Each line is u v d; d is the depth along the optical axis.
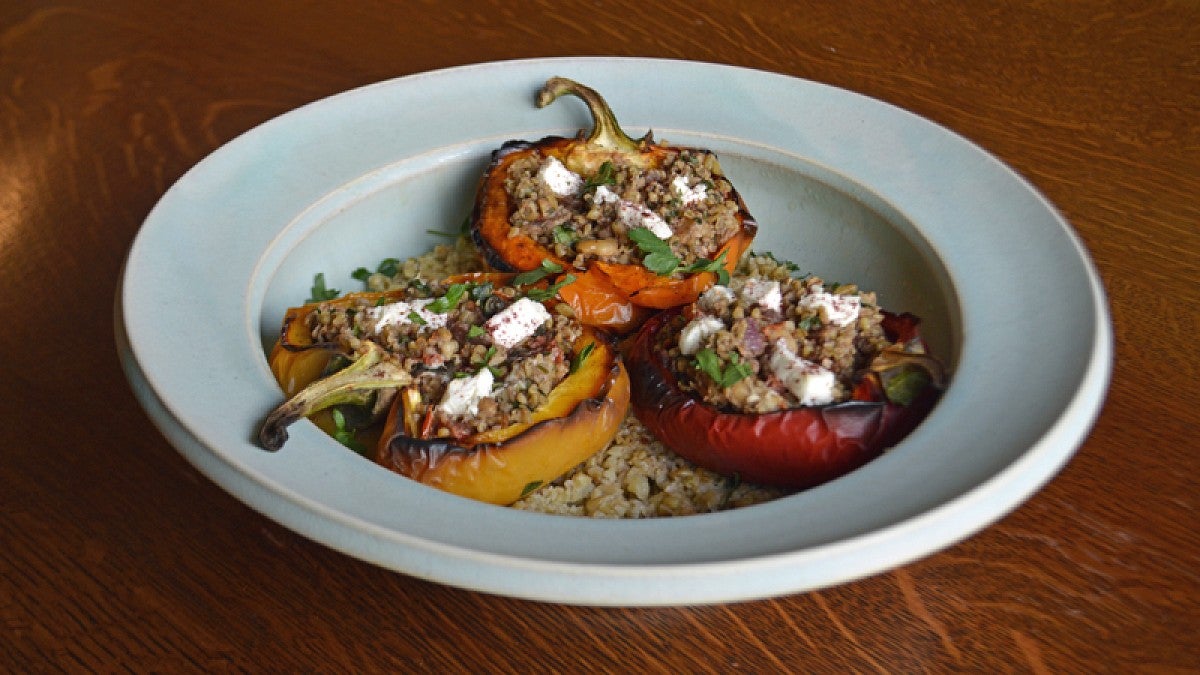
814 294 0.53
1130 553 0.47
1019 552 0.47
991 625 0.45
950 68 0.67
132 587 0.47
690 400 0.52
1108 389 0.49
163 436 0.49
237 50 0.69
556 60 0.63
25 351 0.54
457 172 0.60
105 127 0.64
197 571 0.47
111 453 0.50
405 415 0.50
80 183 0.61
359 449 0.52
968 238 0.54
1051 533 0.47
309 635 0.46
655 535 0.45
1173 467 0.49
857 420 0.50
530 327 0.53
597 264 0.55
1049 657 0.45
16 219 0.59
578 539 0.45
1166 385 0.51
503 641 0.45
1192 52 0.68
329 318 0.53
